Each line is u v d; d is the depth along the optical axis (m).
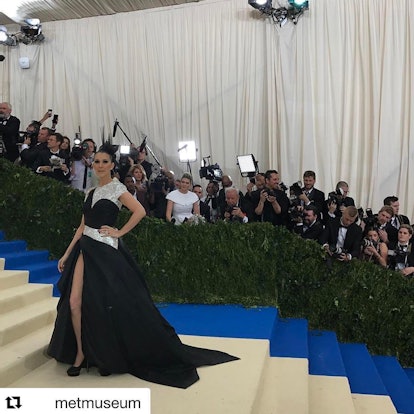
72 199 5.91
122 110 9.91
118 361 3.23
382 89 8.24
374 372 4.49
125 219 5.64
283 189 6.74
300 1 8.36
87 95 10.16
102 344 3.20
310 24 8.62
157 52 9.66
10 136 6.64
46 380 3.23
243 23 9.08
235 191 6.25
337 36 8.50
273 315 5.00
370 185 8.35
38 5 9.76
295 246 5.48
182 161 8.56
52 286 4.79
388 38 8.23
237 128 9.10
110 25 10.02
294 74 8.70
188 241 5.55
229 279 5.51
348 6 8.47
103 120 10.05
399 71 8.19
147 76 9.75
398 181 8.18
